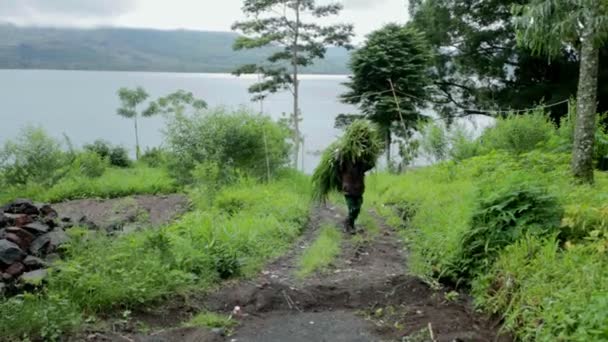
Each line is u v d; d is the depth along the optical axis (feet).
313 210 37.70
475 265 19.61
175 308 18.17
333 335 16.39
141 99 93.81
